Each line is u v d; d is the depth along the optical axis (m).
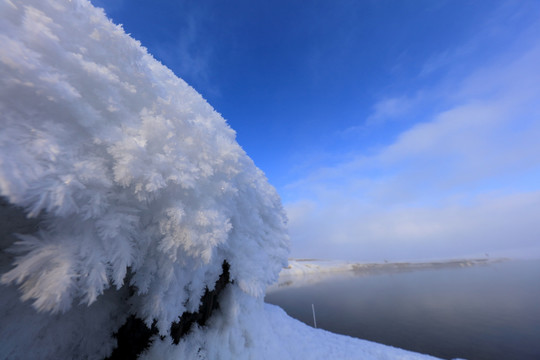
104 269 1.07
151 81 1.92
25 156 0.89
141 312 1.75
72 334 1.62
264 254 3.39
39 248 0.95
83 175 1.05
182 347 2.32
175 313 1.85
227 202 2.26
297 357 3.81
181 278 1.91
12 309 1.34
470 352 20.72
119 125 1.44
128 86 1.61
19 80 0.96
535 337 22.78
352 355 4.82
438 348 21.67
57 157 0.99
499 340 22.73
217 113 3.47
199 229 1.59
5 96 0.97
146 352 2.09
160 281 1.72
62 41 1.28
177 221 1.45
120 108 1.46
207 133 2.26
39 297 0.90
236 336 3.10
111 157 1.28
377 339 24.08
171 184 1.55
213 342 2.76
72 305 1.64
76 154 1.11
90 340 1.72
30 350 1.38
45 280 0.91
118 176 1.19
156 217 1.52
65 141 1.09
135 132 1.45
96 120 1.27
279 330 4.33
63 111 1.14
